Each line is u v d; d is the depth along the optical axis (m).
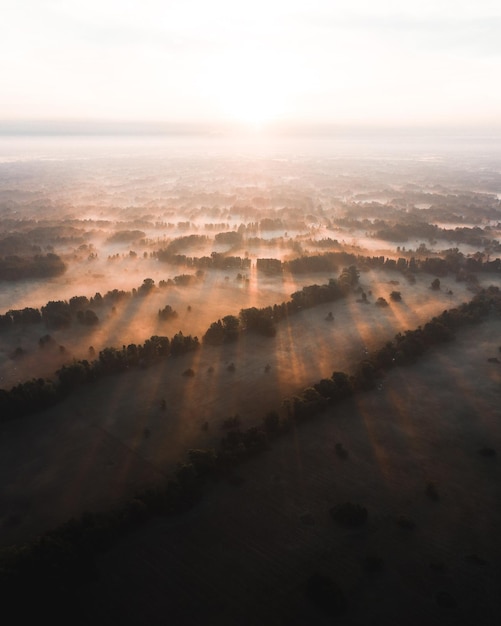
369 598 77.00
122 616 73.75
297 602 75.94
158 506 91.44
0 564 76.94
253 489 97.94
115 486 97.81
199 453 101.00
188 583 78.75
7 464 103.56
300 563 82.50
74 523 85.62
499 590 78.75
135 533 87.88
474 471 104.12
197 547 85.12
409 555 84.56
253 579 79.56
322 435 114.00
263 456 106.94
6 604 73.69
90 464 103.56
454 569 82.19
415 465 105.31
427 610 75.50
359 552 84.88
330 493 97.44
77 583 78.44
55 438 111.50
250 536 87.44
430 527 90.19
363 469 103.88
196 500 94.25
